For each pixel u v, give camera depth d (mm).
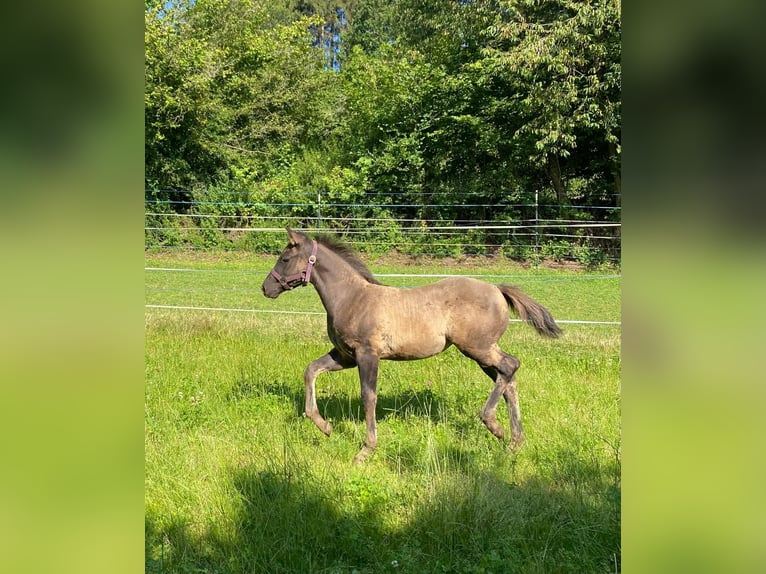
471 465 4504
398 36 26781
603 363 7246
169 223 19781
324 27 40500
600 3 15086
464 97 20859
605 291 14562
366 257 19500
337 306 5184
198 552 3576
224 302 12266
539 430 5273
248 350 7816
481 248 19891
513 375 5168
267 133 24391
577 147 20172
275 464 4434
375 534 3703
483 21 18531
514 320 9906
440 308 5098
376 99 22766
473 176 21688
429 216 21344
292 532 3635
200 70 21391
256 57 24125
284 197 20406
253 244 19469
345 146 23891
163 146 21672
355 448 5082
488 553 3406
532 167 21016
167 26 20578
